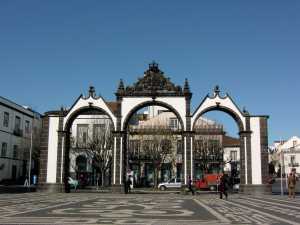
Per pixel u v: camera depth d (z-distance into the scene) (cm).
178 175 6881
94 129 6506
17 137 6538
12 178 6366
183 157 4272
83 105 4459
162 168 7069
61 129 4438
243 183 4225
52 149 4425
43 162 4409
